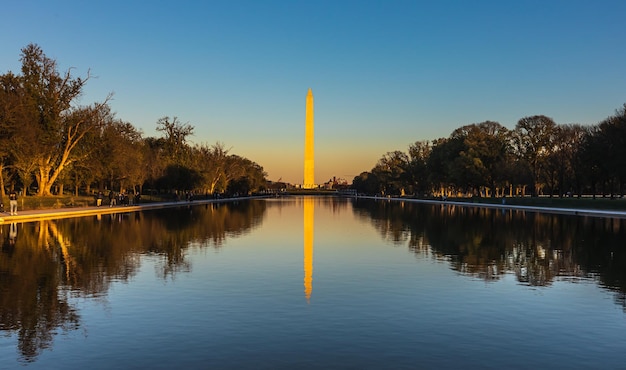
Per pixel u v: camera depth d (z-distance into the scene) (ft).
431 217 177.78
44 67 224.33
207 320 41.37
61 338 36.70
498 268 66.69
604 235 109.60
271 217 177.78
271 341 36.22
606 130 240.94
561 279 59.16
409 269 65.77
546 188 435.53
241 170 510.58
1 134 180.04
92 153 251.60
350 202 381.19
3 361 32.30
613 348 35.14
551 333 38.37
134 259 72.84
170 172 331.16
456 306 46.26
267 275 61.05
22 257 73.92
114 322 40.68
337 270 64.80
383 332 38.40
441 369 31.22
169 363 31.99
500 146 333.21
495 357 33.30
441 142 446.60
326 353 33.83
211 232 116.06
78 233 109.70
